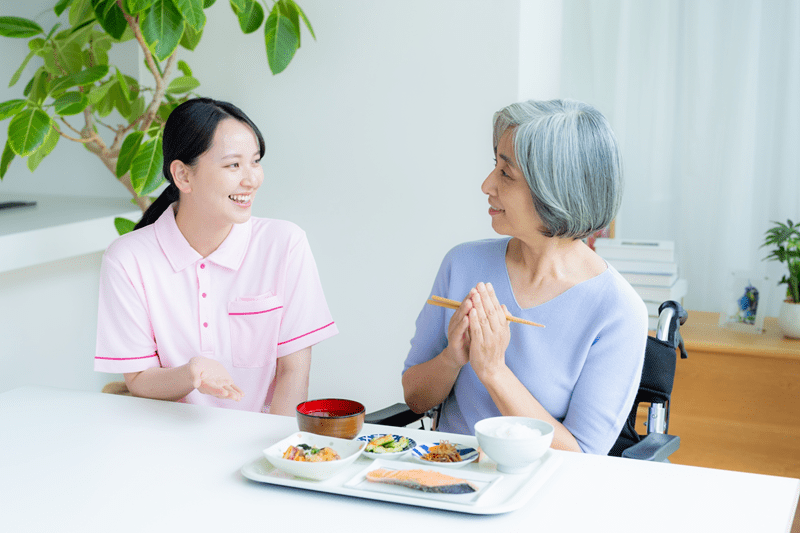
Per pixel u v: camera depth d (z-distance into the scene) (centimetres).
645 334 126
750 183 266
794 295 227
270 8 235
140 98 221
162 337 146
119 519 81
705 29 264
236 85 245
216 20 243
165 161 141
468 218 223
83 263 275
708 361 222
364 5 224
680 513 82
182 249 145
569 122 114
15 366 249
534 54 224
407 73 223
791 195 263
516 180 119
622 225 285
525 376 129
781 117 260
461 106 218
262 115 243
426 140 224
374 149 231
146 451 100
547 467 93
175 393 128
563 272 131
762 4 257
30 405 120
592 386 123
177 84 217
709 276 275
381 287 237
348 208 237
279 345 154
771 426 217
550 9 241
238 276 151
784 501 85
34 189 290
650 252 234
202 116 136
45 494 87
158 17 185
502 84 212
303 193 242
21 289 248
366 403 243
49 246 219
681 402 226
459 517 81
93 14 212
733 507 83
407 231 231
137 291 143
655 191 279
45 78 222
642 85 275
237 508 83
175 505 84
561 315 128
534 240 127
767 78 261
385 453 98
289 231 155
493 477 90
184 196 144
